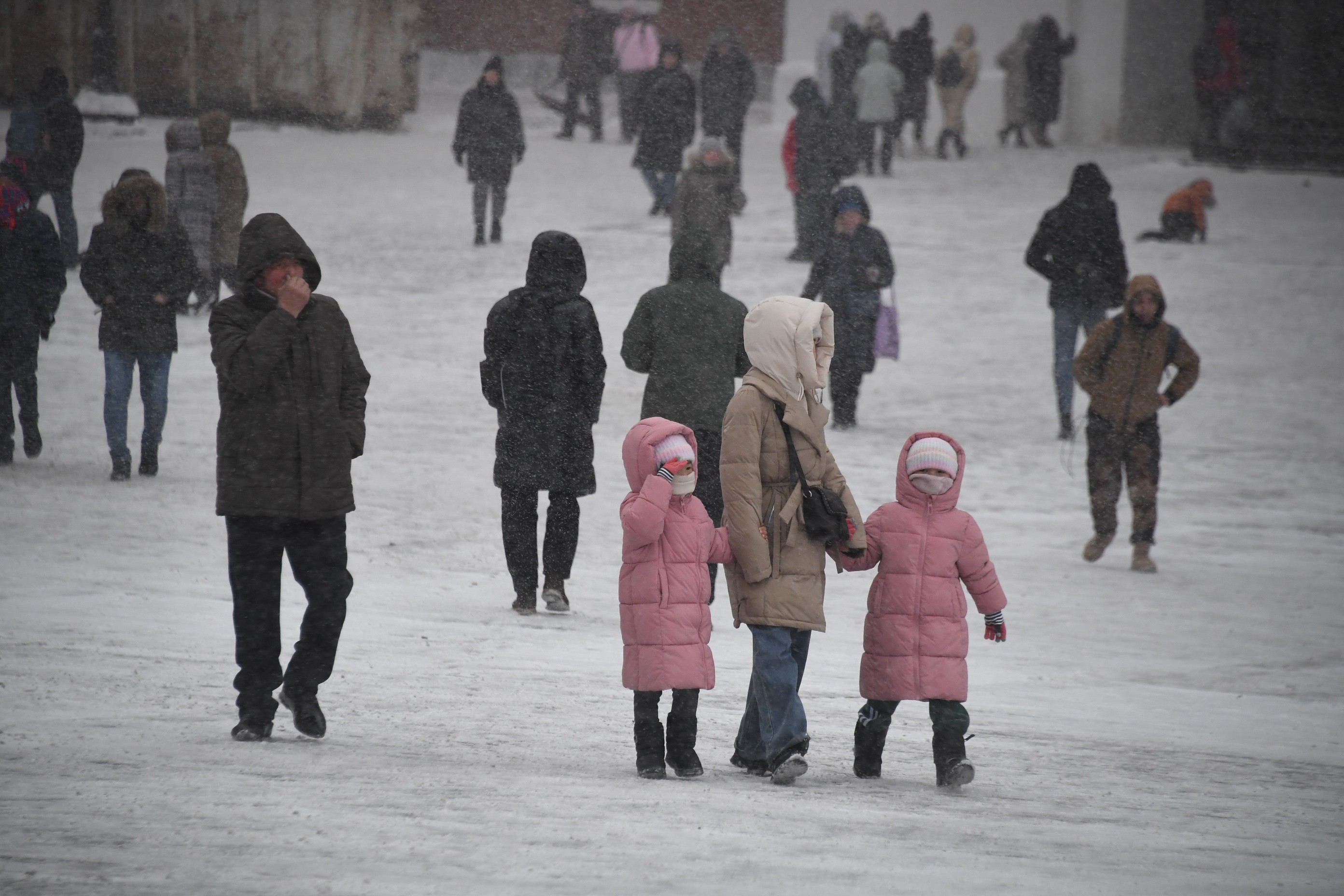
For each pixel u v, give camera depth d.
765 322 20.95
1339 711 29.12
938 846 16.59
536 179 114.75
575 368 32.47
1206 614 37.59
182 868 13.88
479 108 87.31
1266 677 31.91
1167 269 90.19
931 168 130.50
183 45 133.62
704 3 163.25
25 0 126.38
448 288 78.31
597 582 37.50
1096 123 157.50
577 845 15.50
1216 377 68.75
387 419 55.38
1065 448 57.31
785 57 163.00
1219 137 140.12
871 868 15.23
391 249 87.12
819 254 58.09
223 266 69.31
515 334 32.25
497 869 14.32
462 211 99.75
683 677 20.39
